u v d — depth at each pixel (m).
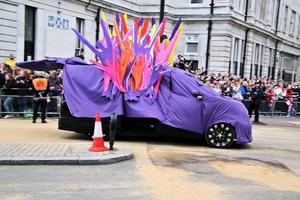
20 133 10.52
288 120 19.48
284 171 7.77
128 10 31.56
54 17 23.81
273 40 48.47
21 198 5.54
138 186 6.26
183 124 9.90
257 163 8.37
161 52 10.55
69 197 5.63
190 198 5.78
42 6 22.88
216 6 34.38
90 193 5.84
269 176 7.30
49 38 23.50
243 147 10.34
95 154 7.85
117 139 10.51
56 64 11.20
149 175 6.93
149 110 9.91
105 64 10.21
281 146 10.91
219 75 22.25
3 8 20.45
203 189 6.26
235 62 37.88
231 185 6.56
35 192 5.80
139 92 10.16
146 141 10.48
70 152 7.96
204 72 20.56
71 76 10.17
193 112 9.95
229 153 9.34
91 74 10.23
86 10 26.61
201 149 9.70
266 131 14.34
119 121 9.95
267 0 45.12
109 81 10.18
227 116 9.94
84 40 10.19
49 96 14.10
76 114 9.85
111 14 29.31
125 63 10.16
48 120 13.68
